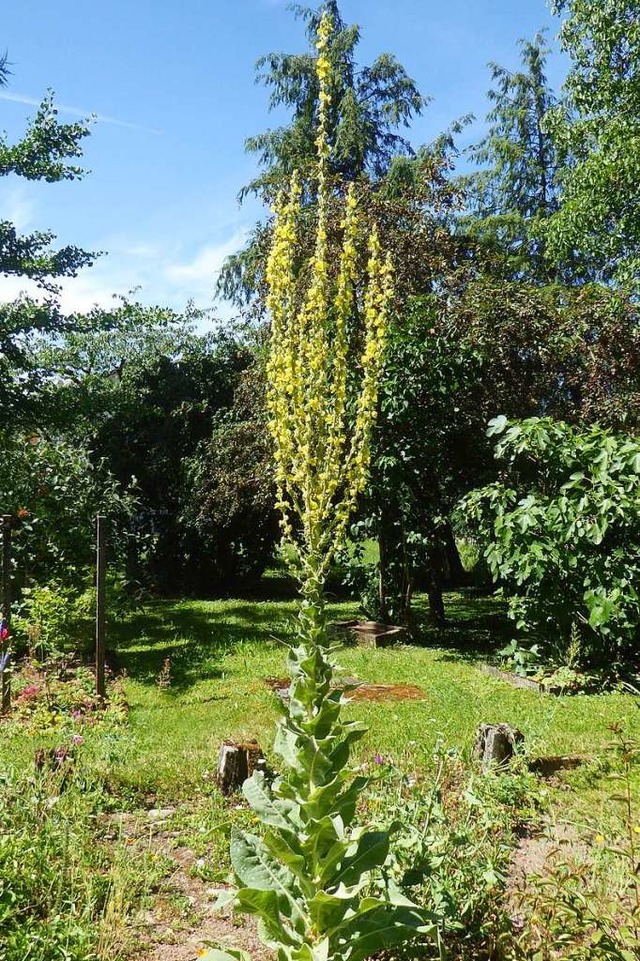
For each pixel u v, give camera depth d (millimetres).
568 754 5742
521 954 2932
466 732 6250
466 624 12719
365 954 2717
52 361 18719
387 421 10445
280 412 3109
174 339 19156
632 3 14477
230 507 15734
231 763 5266
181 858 4363
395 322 11164
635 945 2654
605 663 8562
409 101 22078
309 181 12430
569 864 3234
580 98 15758
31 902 3660
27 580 10312
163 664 10070
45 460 11883
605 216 15672
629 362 12555
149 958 3428
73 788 4641
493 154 23656
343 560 11773
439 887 3146
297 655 2908
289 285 3195
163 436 18234
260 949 3516
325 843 2734
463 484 11328
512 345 11195
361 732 2846
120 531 13227
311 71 20969
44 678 7621
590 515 8320
